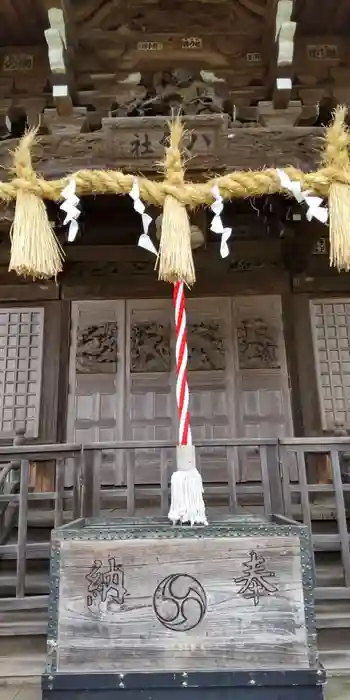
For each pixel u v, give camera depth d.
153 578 2.55
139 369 6.45
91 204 6.23
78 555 2.57
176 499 2.98
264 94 5.31
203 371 6.41
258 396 6.34
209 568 2.55
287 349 6.48
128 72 5.30
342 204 3.24
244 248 6.74
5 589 3.99
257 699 2.41
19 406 6.34
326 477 5.90
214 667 2.45
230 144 4.55
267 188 3.31
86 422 6.29
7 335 6.58
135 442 3.88
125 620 2.50
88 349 6.51
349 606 3.62
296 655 2.45
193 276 3.21
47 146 4.59
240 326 6.57
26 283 6.72
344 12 5.21
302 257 6.42
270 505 3.77
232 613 2.50
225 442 3.90
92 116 5.08
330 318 6.57
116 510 5.43
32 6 5.05
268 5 4.86
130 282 6.72
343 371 6.40
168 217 3.21
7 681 3.15
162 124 4.50
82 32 5.22
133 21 5.30
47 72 5.44
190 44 5.33
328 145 3.39
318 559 4.35
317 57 5.47
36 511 5.34
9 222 4.74
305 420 6.25
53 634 2.49
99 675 2.43
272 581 2.54
